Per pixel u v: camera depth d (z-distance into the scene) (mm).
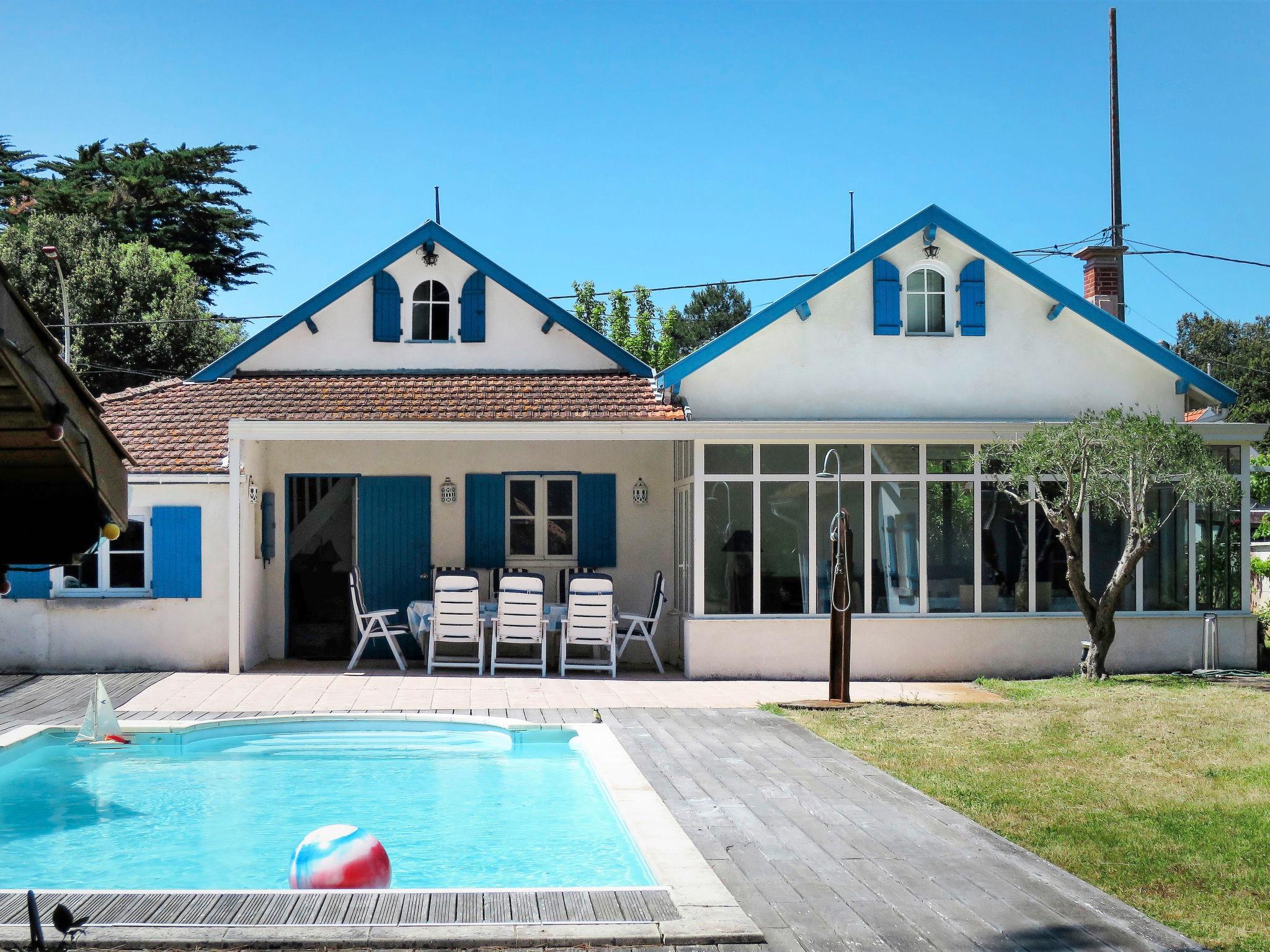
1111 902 5281
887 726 10398
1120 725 10328
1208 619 14281
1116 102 24922
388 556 15914
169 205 40812
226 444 14492
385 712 11086
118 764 9531
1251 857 6098
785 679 13852
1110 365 15016
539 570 16078
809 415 14688
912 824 6785
